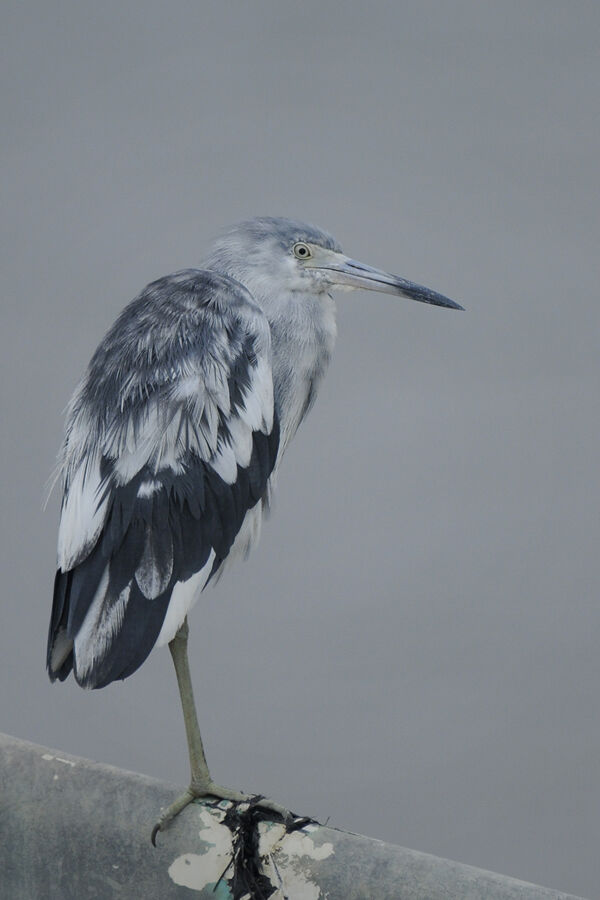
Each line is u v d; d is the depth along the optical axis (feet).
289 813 21.13
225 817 21.13
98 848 21.18
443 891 21.03
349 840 21.09
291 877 21.11
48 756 21.22
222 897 21.13
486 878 21.03
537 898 20.99
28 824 21.21
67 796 21.20
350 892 21.07
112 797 21.18
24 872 21.21
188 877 21.15
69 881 21.20
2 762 21.22
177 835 21.16
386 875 21.06
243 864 21.12
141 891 21.17
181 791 21.18
